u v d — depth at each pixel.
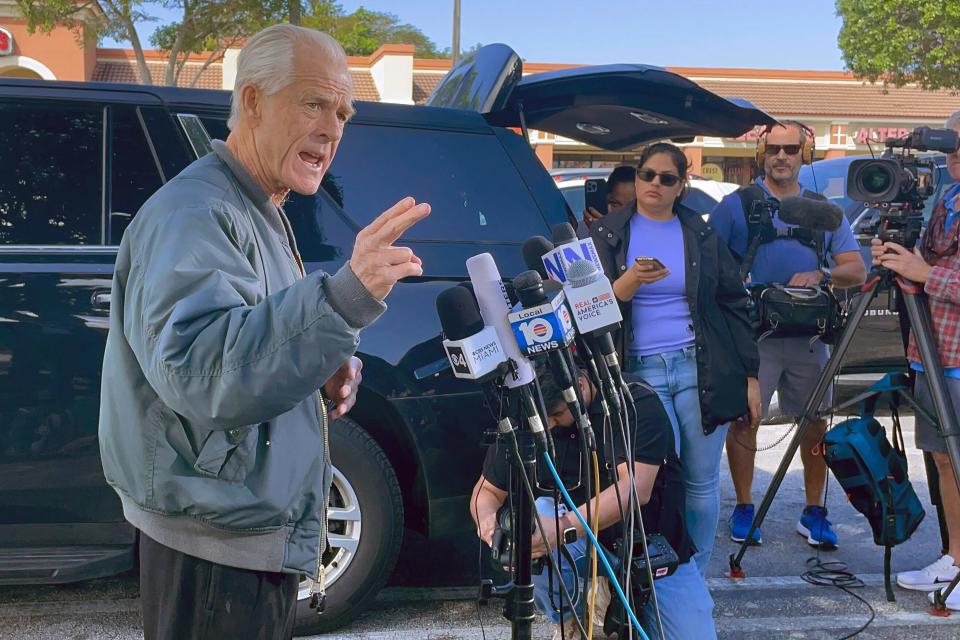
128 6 15.75
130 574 4.11
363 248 1.56
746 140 24.89
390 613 3.76
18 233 3.30
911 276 3.73
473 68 3.99
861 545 4.69
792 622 3.73
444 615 3.75
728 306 3.72
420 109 3.72
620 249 3.74
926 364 3.75
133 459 1.80
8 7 22.14
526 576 2.13
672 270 3.69
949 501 4.01
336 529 3.52
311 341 1.55
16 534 3.24
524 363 2.06
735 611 3.84
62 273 3.26
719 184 8.47
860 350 6.66
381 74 24.56
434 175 3.65
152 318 1.62
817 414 4.00
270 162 1.88
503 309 2.04
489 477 2.85
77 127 3.40
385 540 3.48
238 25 16.44
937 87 20.70
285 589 1.92
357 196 3.55
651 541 2.79
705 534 3.70
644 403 2.86
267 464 1.81
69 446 3.23
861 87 28.62
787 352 4.55
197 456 1.77
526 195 3.74
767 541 4.73
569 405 2.12
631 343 3.72
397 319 3.47
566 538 2.54
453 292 2.03
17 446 3.20
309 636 3.50
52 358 3.22
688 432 3.66
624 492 2.71
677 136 4.59
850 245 4.53
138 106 3.45
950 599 3.83
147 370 1.64
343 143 3.59
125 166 3.41
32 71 22.58
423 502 3.54
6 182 3.33
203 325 1.58
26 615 3.65
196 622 1.84
